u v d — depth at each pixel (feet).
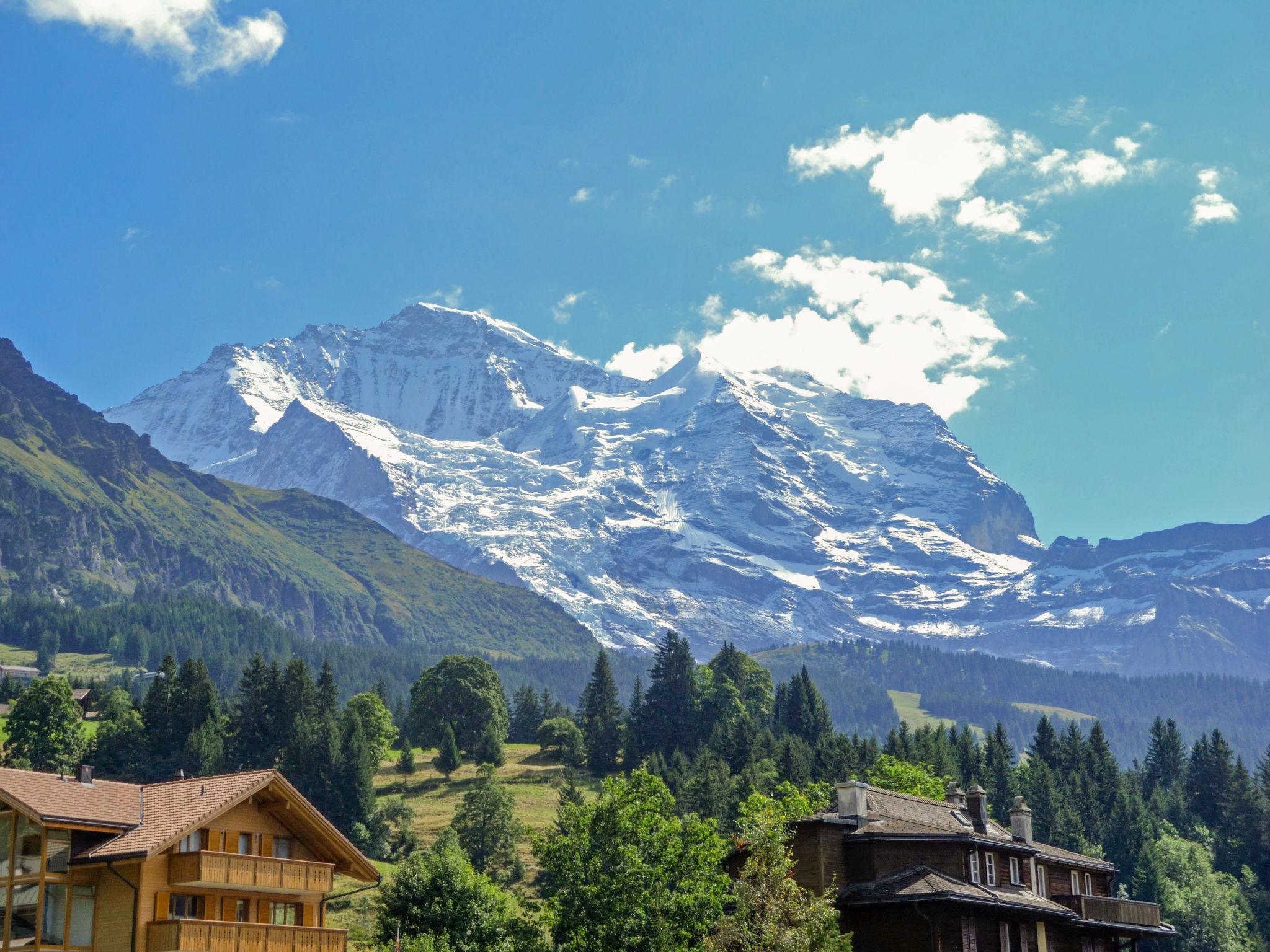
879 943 263.29
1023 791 622.95
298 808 234.38
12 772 221.46
